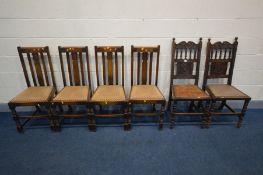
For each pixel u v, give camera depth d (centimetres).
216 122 261
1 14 231
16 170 190
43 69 259
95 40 250
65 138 232
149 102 226
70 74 252
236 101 287
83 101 222
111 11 236
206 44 255
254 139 231
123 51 244
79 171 189
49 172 188
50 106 229
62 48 239
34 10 232
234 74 274
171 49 256
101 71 264
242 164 196
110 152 211
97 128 249
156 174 186
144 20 242
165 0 233
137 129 247
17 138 232
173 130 246
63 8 233
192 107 276
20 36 244
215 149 215
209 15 242
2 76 265
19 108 283
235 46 246
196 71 255
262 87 282
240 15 242
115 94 231
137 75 258
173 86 253
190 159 202
